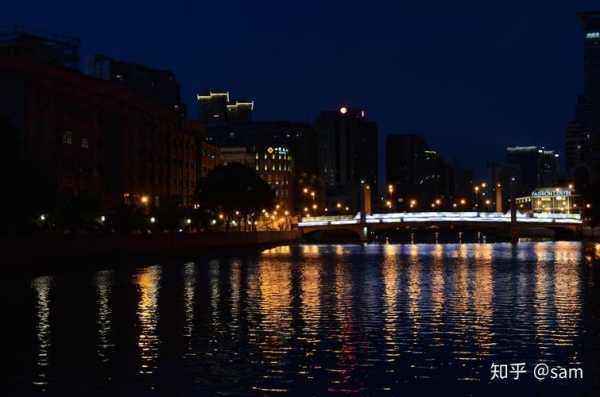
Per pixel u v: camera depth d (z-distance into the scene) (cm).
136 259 11588
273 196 19075
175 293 6156
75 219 10675
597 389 2788
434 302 5247
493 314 4578
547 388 2809
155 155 17375
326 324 4244
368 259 12025
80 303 5450
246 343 3669
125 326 4247
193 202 18288
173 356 3375
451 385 2856
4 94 12181
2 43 14538
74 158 13725
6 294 6172
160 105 17950
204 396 2731
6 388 2855
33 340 3806
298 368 3128
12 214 8612
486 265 9838
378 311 4778
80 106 13950
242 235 17888
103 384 2898
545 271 8456
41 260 8925
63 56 15488
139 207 14300
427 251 15838
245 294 6000
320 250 17125
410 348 3509
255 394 2753
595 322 4222
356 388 2823
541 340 3678
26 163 8925
